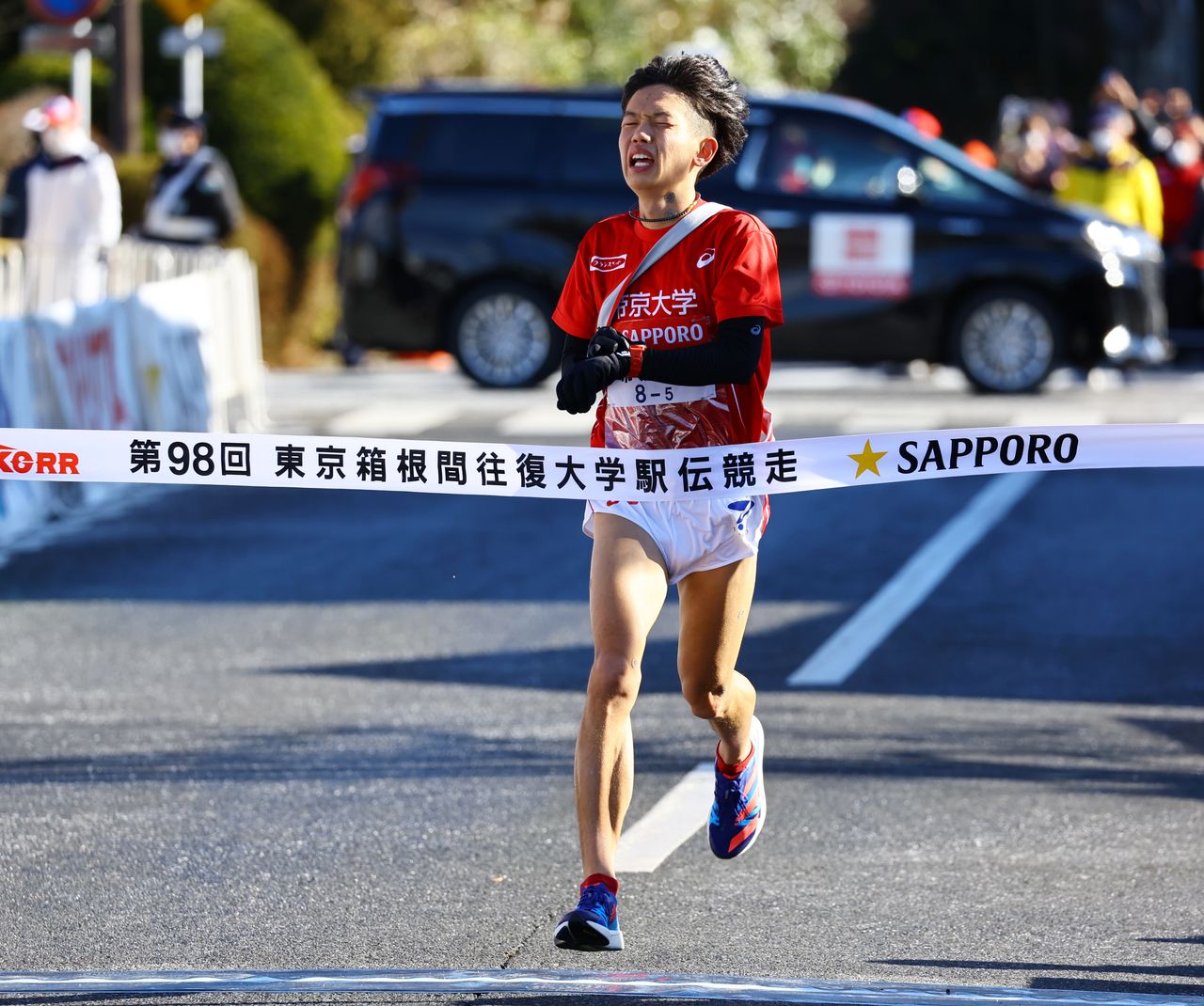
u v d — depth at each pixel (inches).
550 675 1071.6
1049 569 1334.9
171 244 2258.9
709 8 4451.3
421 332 2228.1
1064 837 792.3
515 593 1283.2
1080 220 2170.3
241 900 717.9
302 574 1347.2
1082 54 5054.1
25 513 1531.7
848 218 2158.0
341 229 2268.7
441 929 686.5
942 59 5064.0
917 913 701.9
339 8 3553.2
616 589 635.5
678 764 894.4
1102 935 677.3
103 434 682.8
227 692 1037.2
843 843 784.3
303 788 860.6
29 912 706.2
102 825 808.3
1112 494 1593.3
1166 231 2591.0
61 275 1936.5
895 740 936.9
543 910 705.6
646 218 650.8
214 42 2667.3
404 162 2231.8
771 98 2183.8
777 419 1926.7
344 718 980.6
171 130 2274.9
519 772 884.0
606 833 619.2
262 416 1979.6
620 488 649.6
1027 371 2164.1
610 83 4141.2
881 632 1163.3
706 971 642.2
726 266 636.1
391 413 1991.9
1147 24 4483.3
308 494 1646.2
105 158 2034.9
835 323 2170.3
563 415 1966.0
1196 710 995.3
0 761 907.4
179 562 1386.6
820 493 1603.1
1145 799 843.4
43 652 1132.5
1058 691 1031.6
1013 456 671.1
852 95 5083.7
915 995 608.1
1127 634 1160.2
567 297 666.2
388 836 793.6
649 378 629.6
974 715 982.4
